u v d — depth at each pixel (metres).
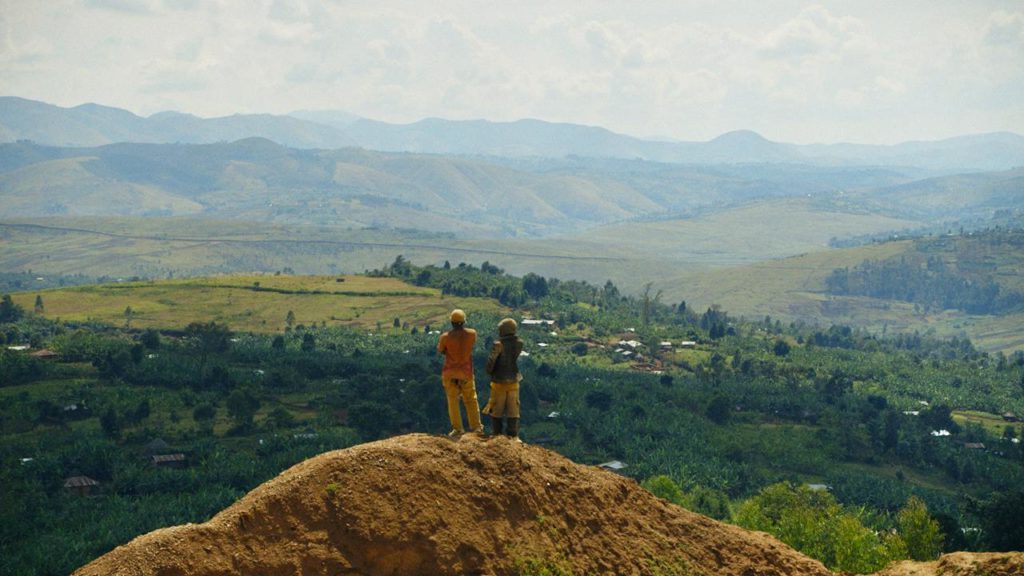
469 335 17.55
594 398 164.62
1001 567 18.59
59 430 138.38
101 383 165.88
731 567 17.64
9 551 91.06
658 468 132.88
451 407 17.53
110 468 119.94
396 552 14.04
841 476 141.25
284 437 132.00
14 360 168.00
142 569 12.85
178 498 109.31
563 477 17.28
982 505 80.31
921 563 20.25
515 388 17.75
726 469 134.25
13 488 108.69
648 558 16.75
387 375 173.75
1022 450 160.50
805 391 197.62
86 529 96.69
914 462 155.62
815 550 57.53
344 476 14.65
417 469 15.12
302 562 13.60
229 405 141.88
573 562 15.57
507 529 15.21
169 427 142.00
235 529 13.73
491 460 16.12
